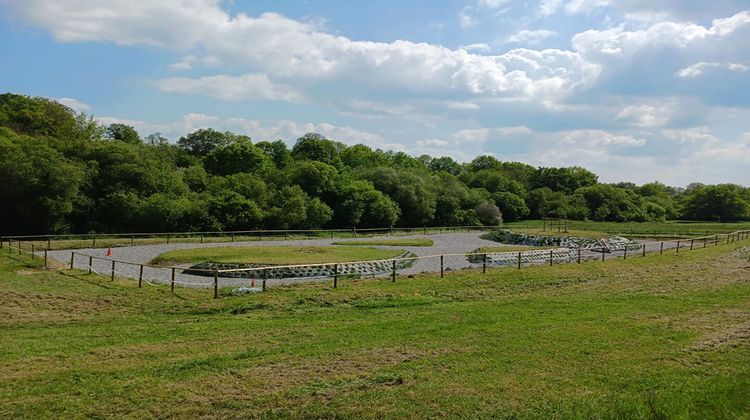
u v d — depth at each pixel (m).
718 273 30.05
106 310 19.47
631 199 119.44
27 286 23.31
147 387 10.31
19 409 9.14
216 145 108.88
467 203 100.38
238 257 37.16
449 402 9.59
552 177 137.25
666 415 8.66
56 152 56.62
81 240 49.25
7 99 82.44
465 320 16.91
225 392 10.09
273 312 19.39
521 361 12.13
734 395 9.56
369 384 10.58
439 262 40.75
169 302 21.00
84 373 11.13
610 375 11.13
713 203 114.12
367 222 81.00
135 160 63.47
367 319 17.64
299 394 10.01
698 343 13.75
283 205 70.19
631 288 24.69
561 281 27.41
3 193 51.72
